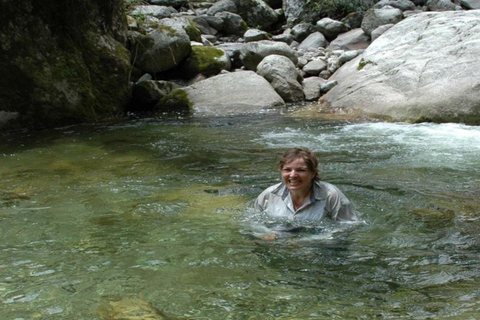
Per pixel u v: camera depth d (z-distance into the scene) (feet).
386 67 38.19
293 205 16.33
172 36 43.57
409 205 17.78
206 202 18.49
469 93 32.19
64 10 35.91
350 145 26.99
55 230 16.19
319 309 11.37
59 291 12.35
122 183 21.21
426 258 13.82
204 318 11.12
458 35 37.42
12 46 33.60
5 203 19.01
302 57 47.65
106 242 15.19
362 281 12.62
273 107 38.70
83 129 33.30
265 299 11.85
